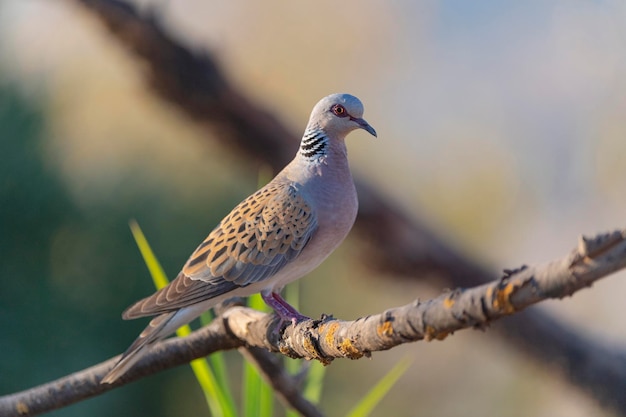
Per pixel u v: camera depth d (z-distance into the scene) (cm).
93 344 1351
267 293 734
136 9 949
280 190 736
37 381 1304
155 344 637
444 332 404
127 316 659
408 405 2102
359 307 1733
